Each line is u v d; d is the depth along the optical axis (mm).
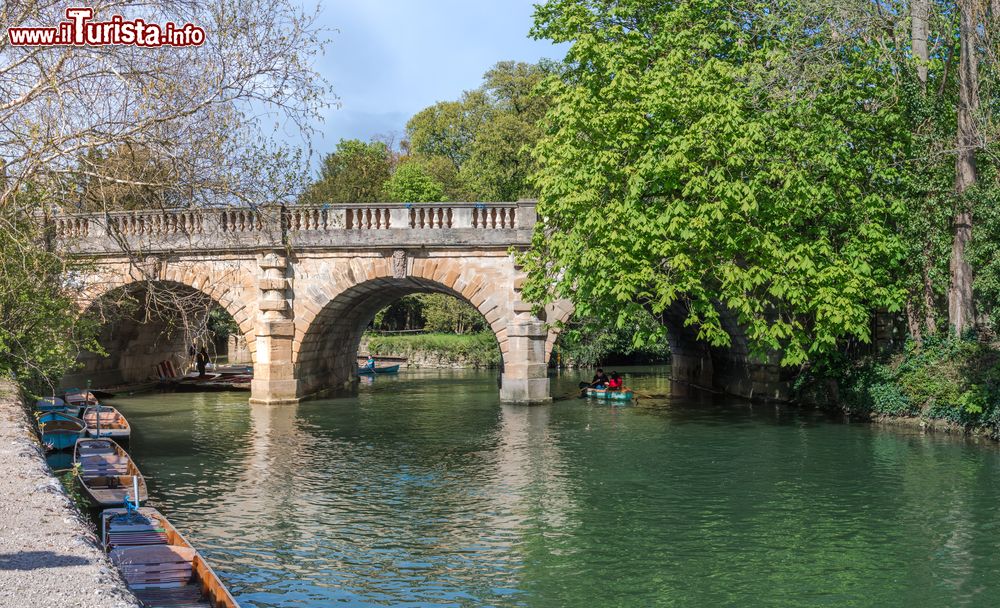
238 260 34312
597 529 15727
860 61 27797
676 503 17609
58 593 7543
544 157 29391
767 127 26047
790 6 28234
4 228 16969
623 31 29562
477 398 37438
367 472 20781
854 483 19219
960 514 16562
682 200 25812
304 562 13844
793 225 27109
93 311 31594
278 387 34688
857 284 25656
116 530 12992
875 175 27484
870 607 12039
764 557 14141
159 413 32250
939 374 26469
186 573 10977
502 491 18719
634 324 51719
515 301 33844
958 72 28844
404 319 76500
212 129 16062
